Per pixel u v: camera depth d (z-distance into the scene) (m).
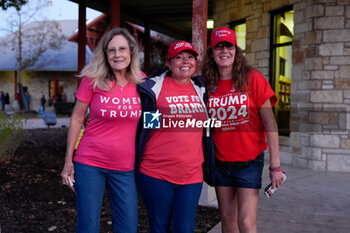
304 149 6.06
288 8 6.41
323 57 5.75
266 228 3.25
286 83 6.61
